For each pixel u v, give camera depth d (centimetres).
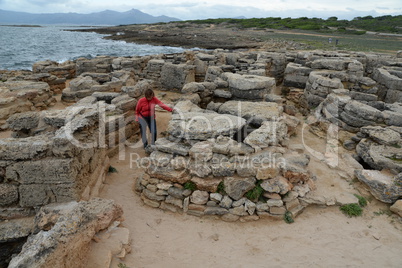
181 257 468
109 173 701
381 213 579
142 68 1694
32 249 333
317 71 1235
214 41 5188
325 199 591
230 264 457
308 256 476
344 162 734
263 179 571
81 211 414
